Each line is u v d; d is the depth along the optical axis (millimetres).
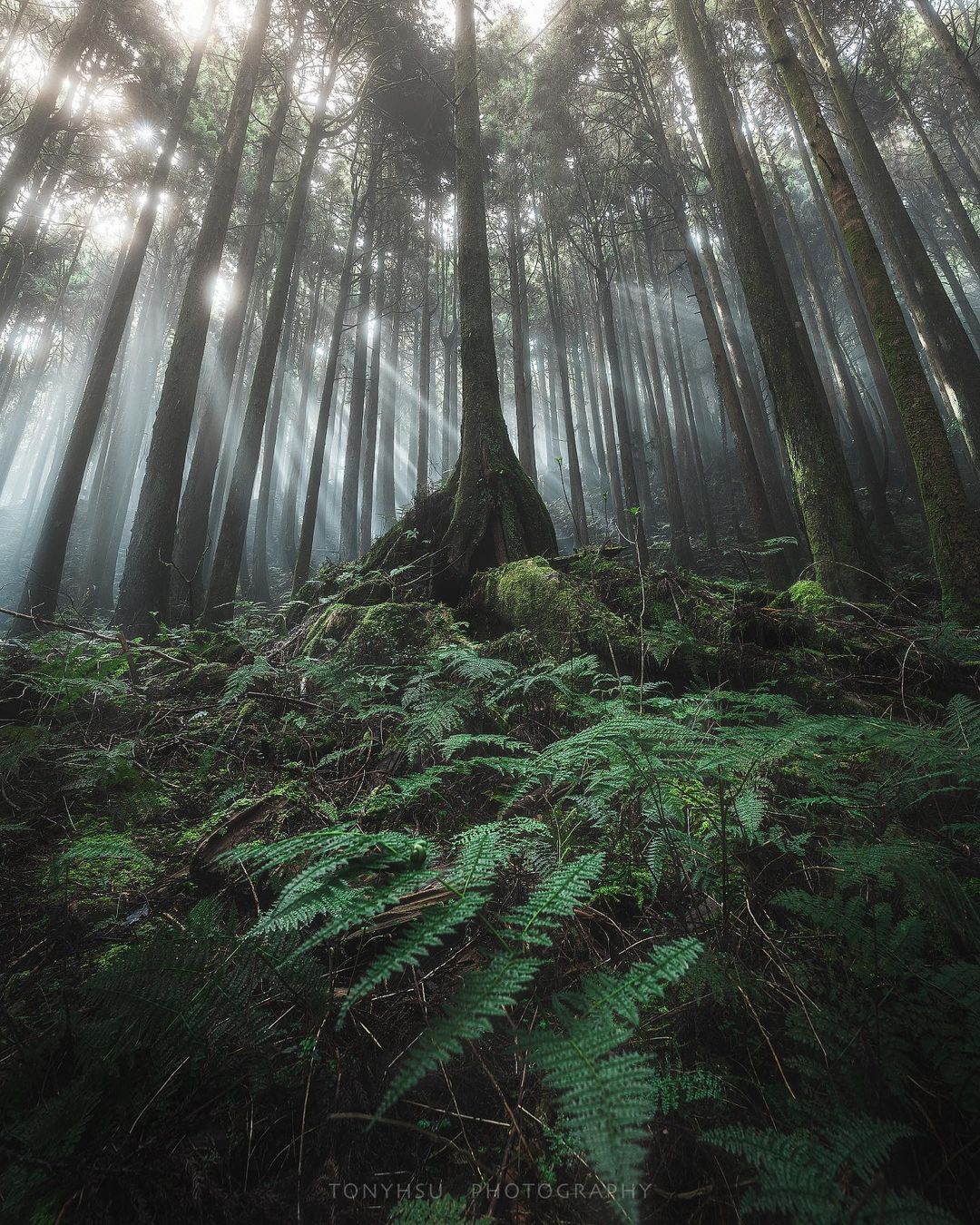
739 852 1869
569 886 1277
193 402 8062
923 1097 1163
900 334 5465
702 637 3721
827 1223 852
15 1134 1118
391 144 16688
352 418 18531
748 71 15070
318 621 4996
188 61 15297
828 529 5457
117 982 1345
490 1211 1074
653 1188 1099
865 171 11703
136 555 7336
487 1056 1371
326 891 1332
